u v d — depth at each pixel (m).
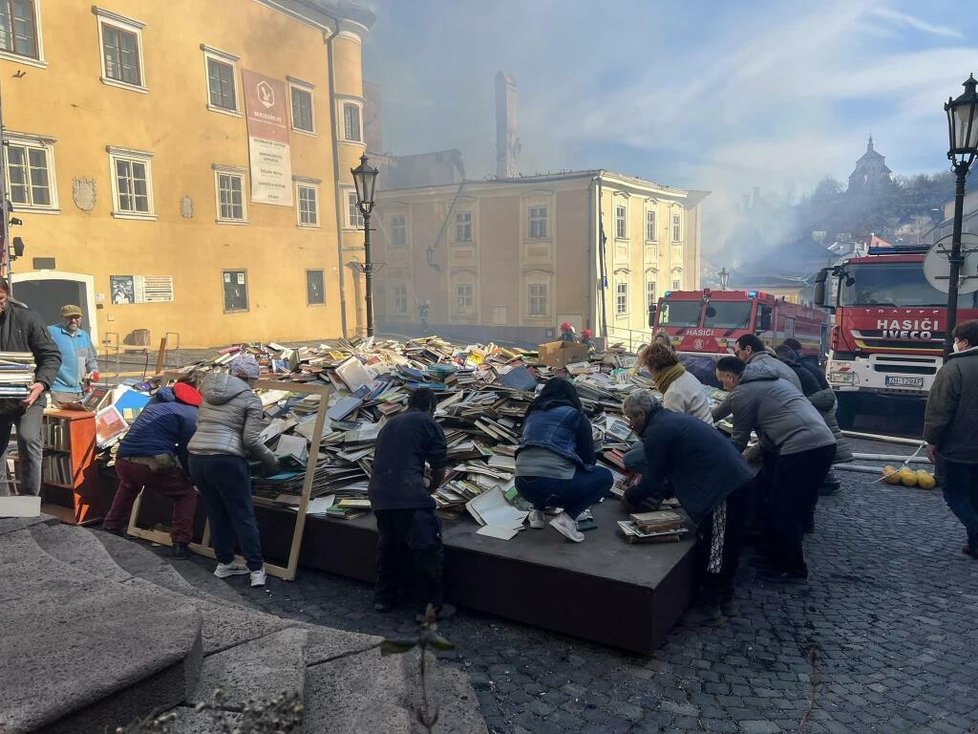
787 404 4.78
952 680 3.41
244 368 4.77
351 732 2.20
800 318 20.48
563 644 3.78
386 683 2.54
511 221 35.50
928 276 8.93
